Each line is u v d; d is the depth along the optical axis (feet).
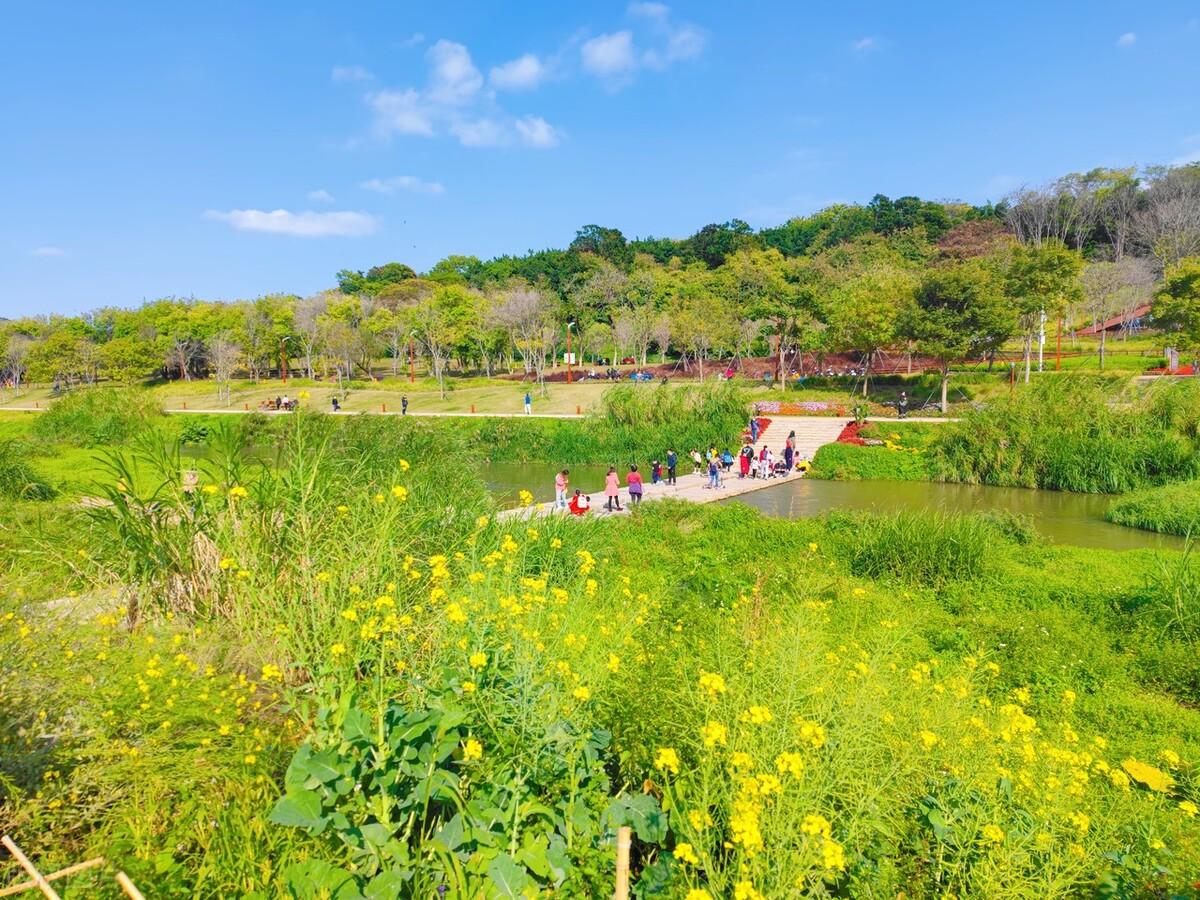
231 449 20.22
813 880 8.50
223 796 9.76
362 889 7.94
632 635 15.81
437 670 11.65
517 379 187.73
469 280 293.43
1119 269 149.18
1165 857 11.80
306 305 205.87
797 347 171.01
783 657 12.14
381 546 17.16
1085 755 14.15
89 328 229.45
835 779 9.63
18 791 9.70
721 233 286.46
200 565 18.20
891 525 38.70
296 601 15.40
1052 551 42.24
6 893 7.77
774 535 43.29
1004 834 10.31
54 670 12.12
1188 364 121.60
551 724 10.25
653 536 44.04
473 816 9.01
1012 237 220.02
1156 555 35.22
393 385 173.68
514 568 16.97
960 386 124.47
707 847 8.69
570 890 8.79
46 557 19.44
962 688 14.62
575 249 292.61
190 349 208.54
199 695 12.01
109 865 8.20
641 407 104.42
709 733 9.32
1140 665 24.84
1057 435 77.51
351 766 8.72
